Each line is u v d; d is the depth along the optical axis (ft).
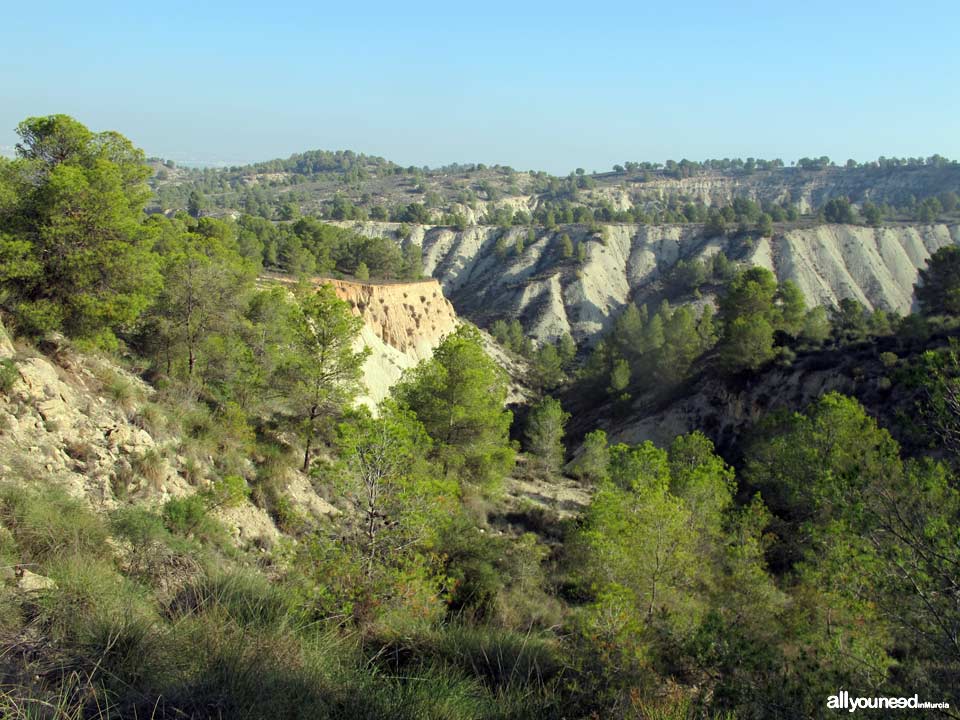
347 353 65.41
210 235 163.53
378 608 24.45
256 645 17.01
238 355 68.23
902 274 435.53
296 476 55.98
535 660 22.17
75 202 47.16
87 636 15.87
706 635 25.49
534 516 90.89
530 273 485.56
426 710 16.38
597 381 246.06
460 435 82.79
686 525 53.67
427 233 563.07
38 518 24.18
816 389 146.61
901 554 20.42
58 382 39.58
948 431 22.20
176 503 35.24
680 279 433.07
